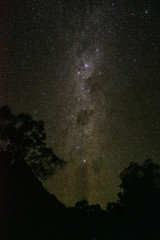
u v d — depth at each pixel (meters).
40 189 18.72
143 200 18.34
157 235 17.12
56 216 17.16
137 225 17.62
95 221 18.09
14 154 18.80
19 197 16.48
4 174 17.36
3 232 13.75
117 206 18.89
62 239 15.44
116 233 17.53
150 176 18.94
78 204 19.23
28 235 14.39
